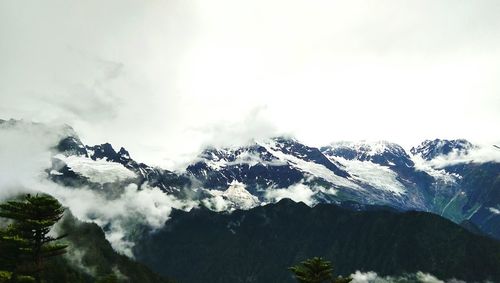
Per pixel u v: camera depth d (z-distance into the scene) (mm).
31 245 62219
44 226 60438
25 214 60906
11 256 62562
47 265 64938
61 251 65625
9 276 59344
